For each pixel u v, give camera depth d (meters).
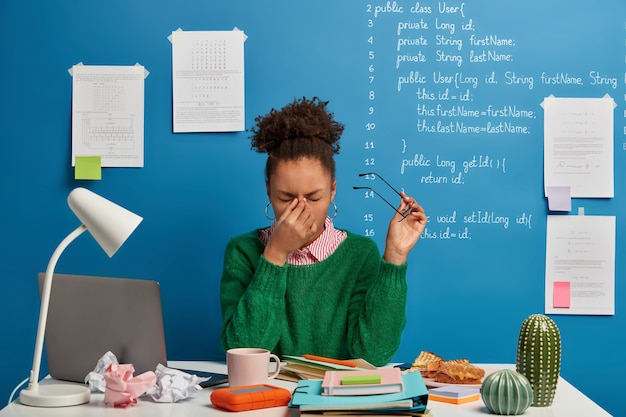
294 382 1.57
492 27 2.36
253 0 2.36
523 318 2.35
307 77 2.36
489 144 2.36
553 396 1.41
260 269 1.73
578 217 2.35
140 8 2.37
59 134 2.38
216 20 2.37
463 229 2.36
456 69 2.37
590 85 2.36
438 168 2.36
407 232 1.83
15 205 2.38
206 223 2.38
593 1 2.36
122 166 2.38
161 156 2.37
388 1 2.36
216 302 2.38
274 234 1.73
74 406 1.39
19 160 2.38
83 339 1.57
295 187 1.74
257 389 1.39
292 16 2.36
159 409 1.36
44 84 2.38
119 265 2.38
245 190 2.37
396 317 1.80
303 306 1.88
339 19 2.36
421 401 1.27
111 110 2.38
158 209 2.38
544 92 2.36
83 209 1.47
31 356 2.38
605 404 2.34
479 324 2.35
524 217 2.36
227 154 2.37
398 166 2.36
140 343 1.51
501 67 2.36
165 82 2.38
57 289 1.58
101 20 2.38
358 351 1.81
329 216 2.35
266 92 2.37
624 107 2.36
